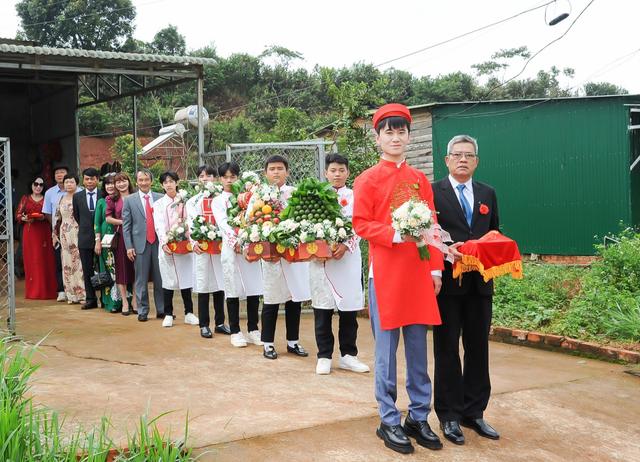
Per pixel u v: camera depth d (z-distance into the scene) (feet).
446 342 12.75
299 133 52.70
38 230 30.76
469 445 12.45
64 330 23.20
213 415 13.26
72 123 47.03
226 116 128.98
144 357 18.99
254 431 12.25
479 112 48.32
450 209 13.17
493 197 13.53
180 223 23.66
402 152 12.75
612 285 26.11
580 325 22.21
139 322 25.21
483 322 12.95
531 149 46.75
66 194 29.86
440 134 49.62
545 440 13.01
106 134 105.50
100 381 15.99
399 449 11.76
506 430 13.39
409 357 12.45
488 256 12.26
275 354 19.11
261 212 18.75
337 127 34.35
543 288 27.09
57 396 14.30
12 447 9.91
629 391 16.52
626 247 28.07
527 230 47.42
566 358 20.03
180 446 11.22
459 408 12.82
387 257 12.29
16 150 51.19
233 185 20.47
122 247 26.45
